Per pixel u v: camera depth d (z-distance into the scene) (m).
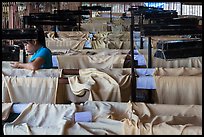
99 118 1.90
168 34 2.77
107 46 5.20
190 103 2.47
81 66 3.91
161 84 2.49
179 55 2.37
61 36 5.84
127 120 1.78
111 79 2.59
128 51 4.40
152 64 3.57
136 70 2.85
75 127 1.76
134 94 2.59
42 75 2.87
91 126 1.78
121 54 4.08
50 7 8.02
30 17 4.76
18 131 1.73
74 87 2.54
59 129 1.72
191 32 2.80
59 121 1.90
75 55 4.02
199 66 3.41
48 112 2.01
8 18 5.22
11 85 2.58
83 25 7.18
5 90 2.58
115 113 2.01
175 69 2.84
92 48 5.20
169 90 2.48
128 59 3.82
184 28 2.80
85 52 4.45
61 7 9.18
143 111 2.02
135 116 1.88
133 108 2.03
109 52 4.38
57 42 5.19
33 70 2.91
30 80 2.57
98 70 2.79
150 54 3.53
